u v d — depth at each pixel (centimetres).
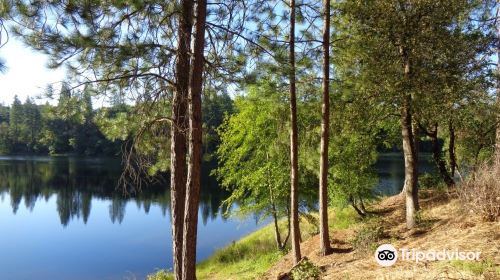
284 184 1630
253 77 813
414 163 1159
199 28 726
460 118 1221
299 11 1084
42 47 642
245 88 836
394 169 4300
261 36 897
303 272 853
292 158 1153
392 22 1062
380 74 1072
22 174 5584
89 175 5459
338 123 1218
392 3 1070
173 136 809
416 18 1055
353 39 1077
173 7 681
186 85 781
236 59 819
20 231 2725
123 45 677
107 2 659
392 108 1163
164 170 860
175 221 804
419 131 1565
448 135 1761
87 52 675
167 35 769
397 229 1186
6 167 6347
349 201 1670
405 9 1074
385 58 1084
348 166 1520
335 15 1123
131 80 764
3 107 11231
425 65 1071
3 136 9219
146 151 843
